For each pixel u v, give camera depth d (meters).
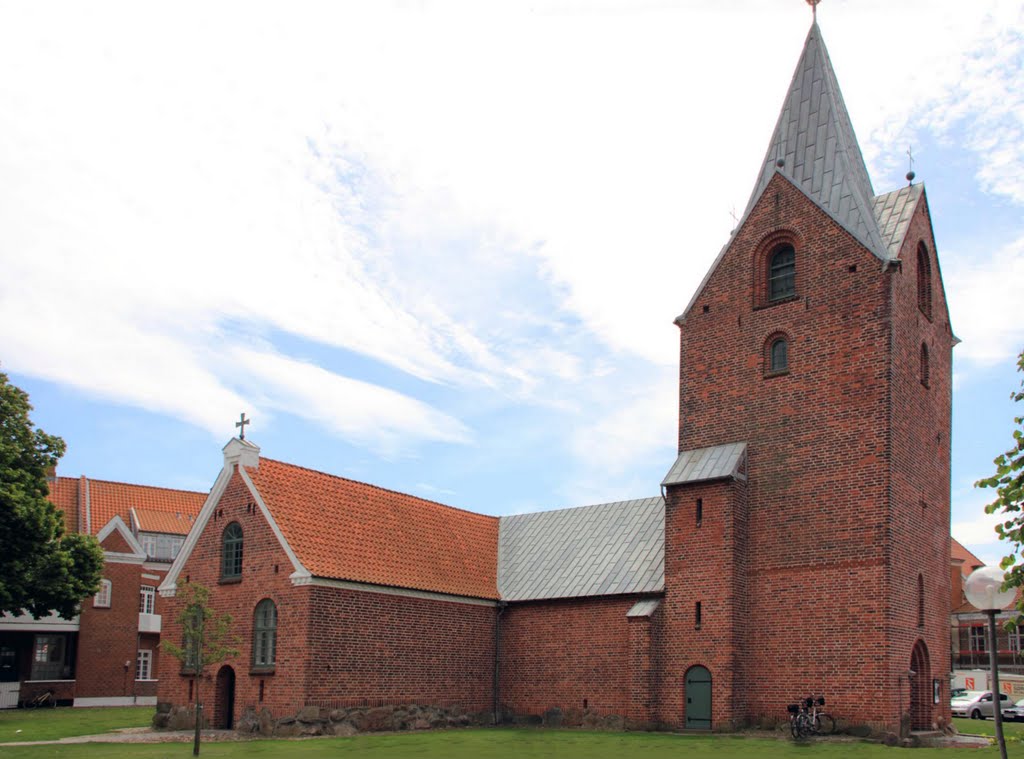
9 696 54.00
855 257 36.06
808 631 34.25
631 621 37.66
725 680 35.03
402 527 42.31
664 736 34.09
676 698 36.38
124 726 38.97
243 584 36.91
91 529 61.69
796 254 37.78
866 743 31.27
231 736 34.00
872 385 34.59
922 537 36.00
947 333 40.72
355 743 31.12
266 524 36.69
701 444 38.97
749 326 38.56
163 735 34.47
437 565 41.91
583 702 39.69
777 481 36.34
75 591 45.59
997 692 14.92
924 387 37.81
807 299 37.06
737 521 36.38
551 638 41.38
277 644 35.25
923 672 35.09
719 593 35.91
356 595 36.59
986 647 80.62
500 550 47.06
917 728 34.59
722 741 32.06
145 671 62.31
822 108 40.56
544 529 47.19
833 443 35.16
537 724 40.94
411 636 38.66
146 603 63.91
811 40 42.38
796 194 38.28
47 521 42.88
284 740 32.41
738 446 37.62
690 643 36.38
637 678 37.12
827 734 32.88
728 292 39.56
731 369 38.75
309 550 36.22
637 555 41.41
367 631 36.75
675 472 38.38
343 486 41.28
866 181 40.56
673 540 37.81
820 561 34.50
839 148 39.22
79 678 56.69
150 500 69.88
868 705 32.28
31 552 42.41
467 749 29.12
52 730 36.88
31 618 55.97
